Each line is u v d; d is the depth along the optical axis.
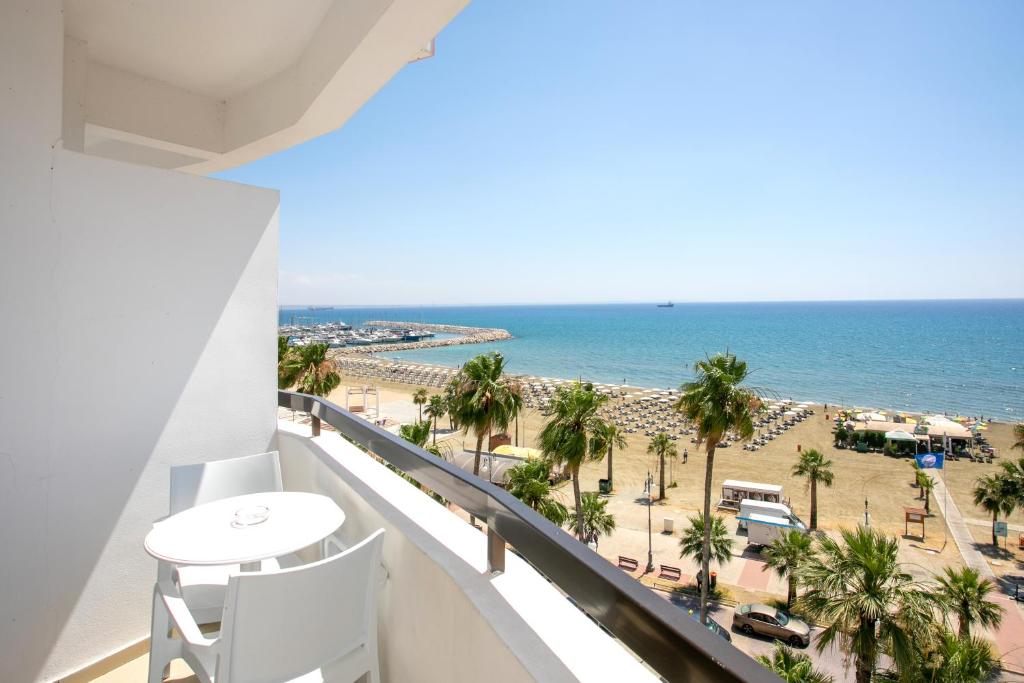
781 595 14.52
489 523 1.23
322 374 24.80
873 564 9.47
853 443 33.66
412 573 1.45
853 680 10.28
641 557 17.47
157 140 3.12
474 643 1.12
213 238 2.51
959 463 28.91
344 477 2.09
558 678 0.88
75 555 2.04
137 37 2.63
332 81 2.35
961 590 10.34
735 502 22.58
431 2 1.77
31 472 1.92
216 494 2.12
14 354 1.86
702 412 15.09
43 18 1.92
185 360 2.40
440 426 32.47
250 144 3.21
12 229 1.85
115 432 2.16
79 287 2.05
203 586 1.84
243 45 2.68
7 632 1.86
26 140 1.88
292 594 1.18
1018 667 9.97
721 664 0.56
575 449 15.70
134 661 2.14
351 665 1.34
